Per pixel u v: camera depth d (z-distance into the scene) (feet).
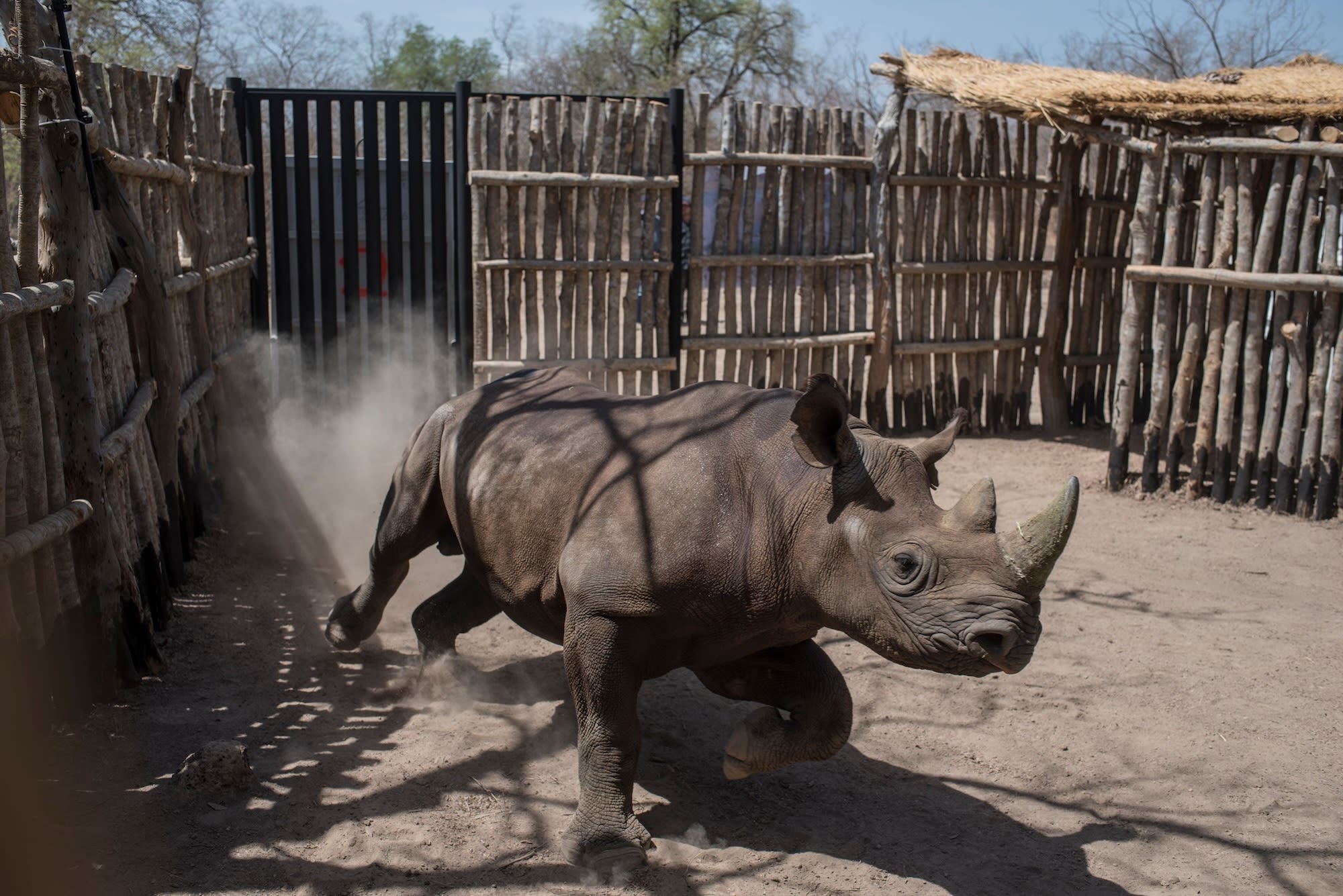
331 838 13.64
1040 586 11.14
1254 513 30.50
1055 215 43.09
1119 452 32.48
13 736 14.21
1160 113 30.68
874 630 12.05
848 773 16.20
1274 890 13.57
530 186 34.42
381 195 37.06
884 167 37.88
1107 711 18.45
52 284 16.05
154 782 14.73
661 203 36.19
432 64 134.62
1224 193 30.14
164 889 12.42
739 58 114.83
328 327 35.86
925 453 12.64
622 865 13.26
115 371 19.45
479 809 14.56
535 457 14.96
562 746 16.48
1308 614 23.21
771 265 37.42
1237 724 18.04
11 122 15.83
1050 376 40.83
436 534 17.74
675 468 13.50
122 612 17.66
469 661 19.61
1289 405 29.86
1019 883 13.53
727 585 13.03
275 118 34.65
